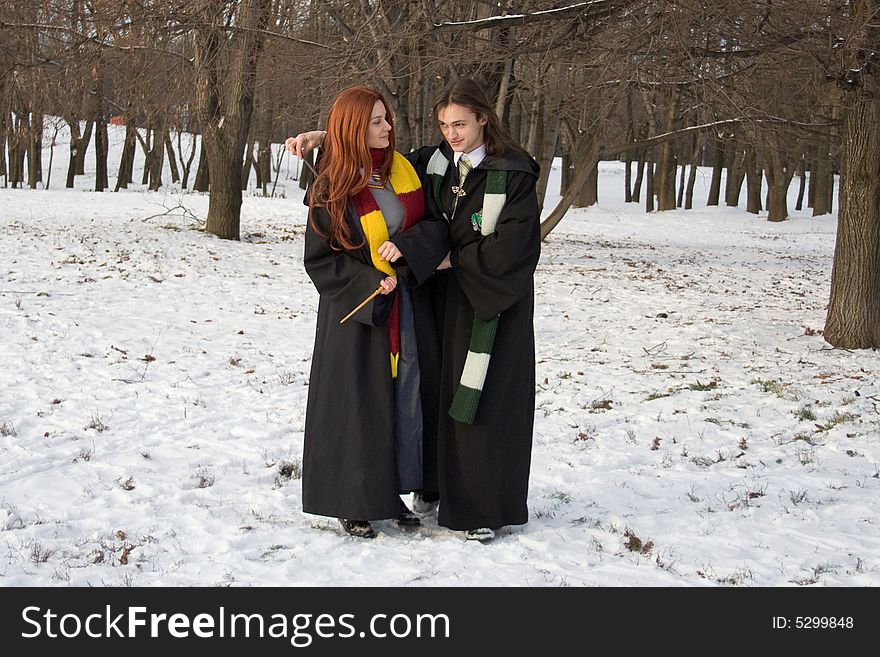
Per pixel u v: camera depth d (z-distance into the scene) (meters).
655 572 4.13
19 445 6.01
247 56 16.52
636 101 26.69
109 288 12.70
